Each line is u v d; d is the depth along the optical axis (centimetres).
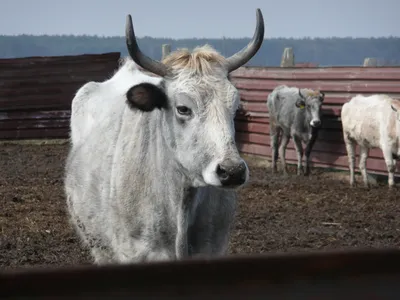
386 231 910
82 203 546
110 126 529
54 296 137
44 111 1941
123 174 478
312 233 892
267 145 1666
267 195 1185
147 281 141
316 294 141
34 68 1936
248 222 953
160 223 464
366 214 1027
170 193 454
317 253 148
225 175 404
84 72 1980
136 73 646
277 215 1008
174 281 142
